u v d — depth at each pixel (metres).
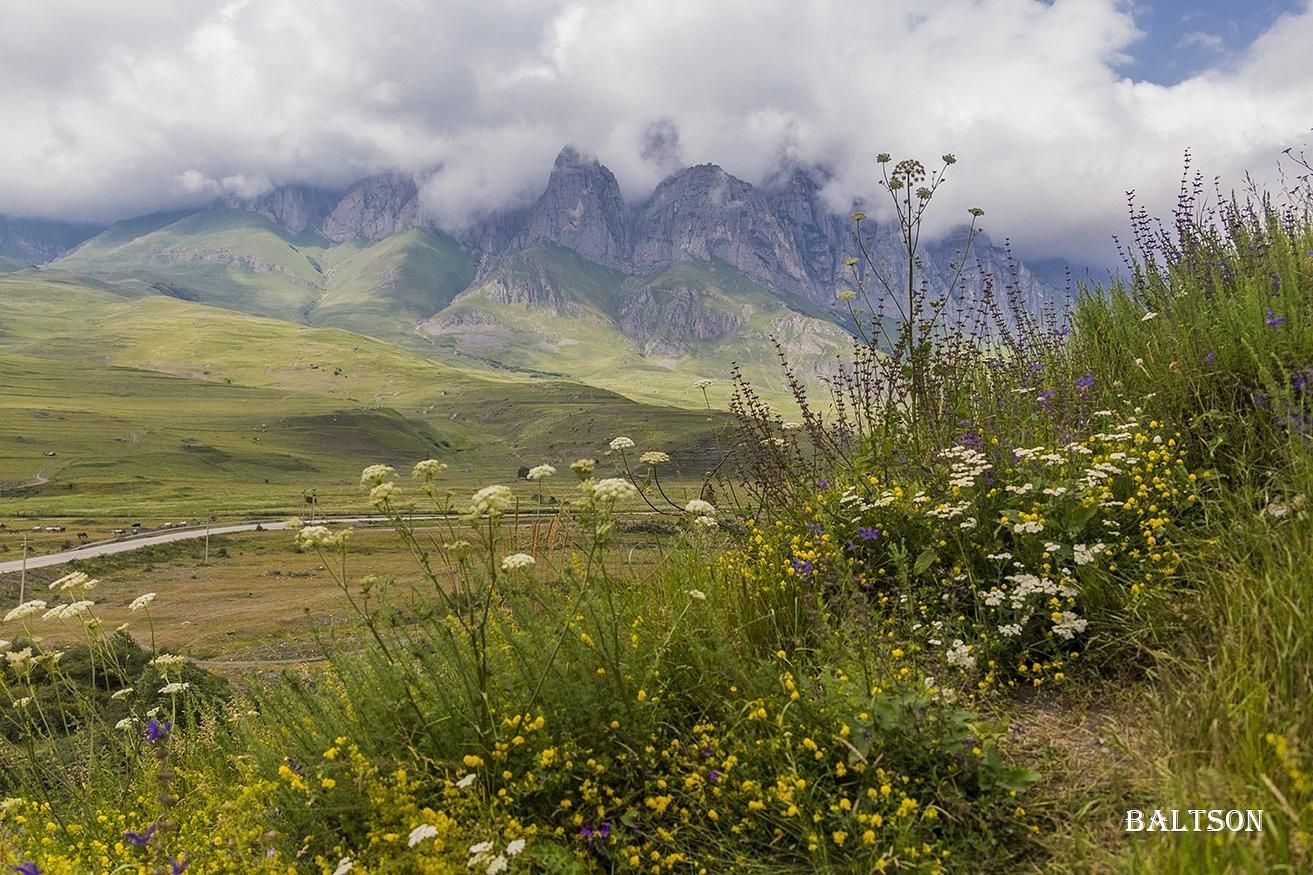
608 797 3.45
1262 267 5.92
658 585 4.87
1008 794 3.03
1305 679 2.69
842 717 3.30
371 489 3.81
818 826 2.99
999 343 6.89
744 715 3.54
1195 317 5.63
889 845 2.89
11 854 4.62
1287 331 4.85
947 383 6.20
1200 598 3.60
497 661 3.92
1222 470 4.54
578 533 4.51
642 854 3.18
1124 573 4.06
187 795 4.98
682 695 3.93
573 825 3.32
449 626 3.82
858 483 5.27
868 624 3.76
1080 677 3.75
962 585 4.41
